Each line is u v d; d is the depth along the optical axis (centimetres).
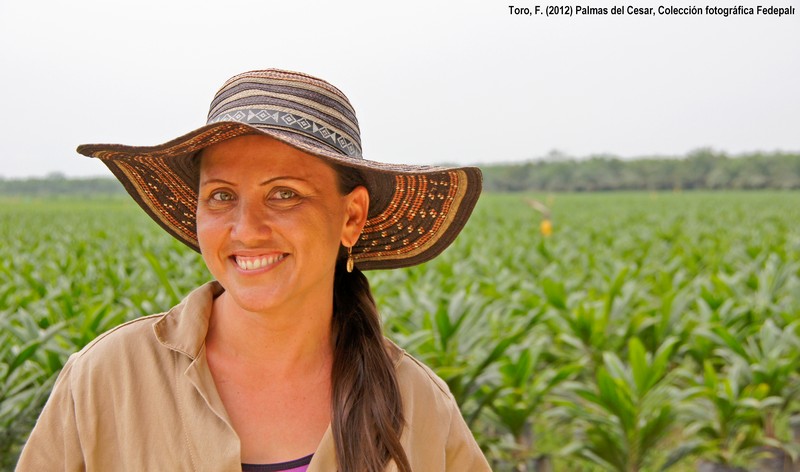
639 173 9988
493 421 447
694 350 554
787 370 470
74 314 518
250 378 148
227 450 136
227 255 142
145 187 169
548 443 555
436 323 446
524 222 2734
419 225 174
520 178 9888
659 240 1533
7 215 3188
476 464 165
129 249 1345
